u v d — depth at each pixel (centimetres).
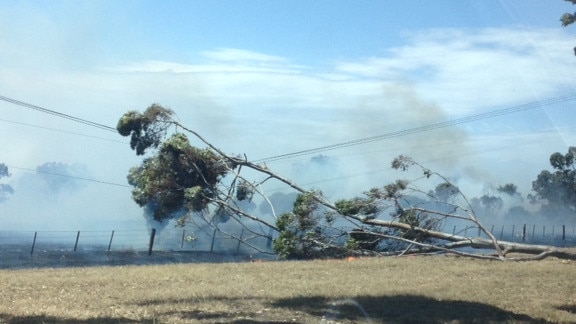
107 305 1380
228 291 1600
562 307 1382
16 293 1583
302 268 2311
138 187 3462
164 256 3394
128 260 3145
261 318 1222
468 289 1639
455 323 1181
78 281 1852
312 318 1230
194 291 1603
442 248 3017
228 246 3872
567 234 5288
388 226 3169
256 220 3325
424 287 1680
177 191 3366
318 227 3117
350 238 3150
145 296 1520
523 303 1423
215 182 3412
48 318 1188
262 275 2047
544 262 2602
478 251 3203
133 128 3438
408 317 1245
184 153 3322
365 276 1994
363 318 1237
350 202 3117
